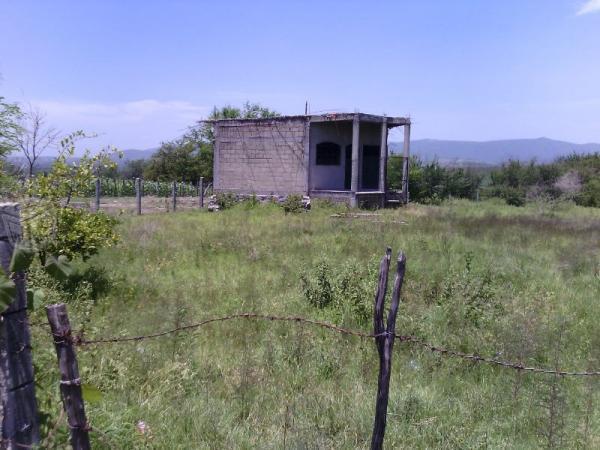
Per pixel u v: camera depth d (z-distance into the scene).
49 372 4.25
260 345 6.08
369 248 12.45
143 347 5.50
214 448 3.93
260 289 8.57
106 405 4.18
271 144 27.23
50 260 3.18
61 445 3.21
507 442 4.25
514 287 9.15
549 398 4.71
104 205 25.92
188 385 4.92
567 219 21.69
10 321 2.96
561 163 42.28
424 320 6.87
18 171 9.25
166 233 14.49
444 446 4.12
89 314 6.34
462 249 12.91
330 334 6.51
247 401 4.72
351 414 4.49
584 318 7.79
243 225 17.02
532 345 6.02
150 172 46.81
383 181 27.08
